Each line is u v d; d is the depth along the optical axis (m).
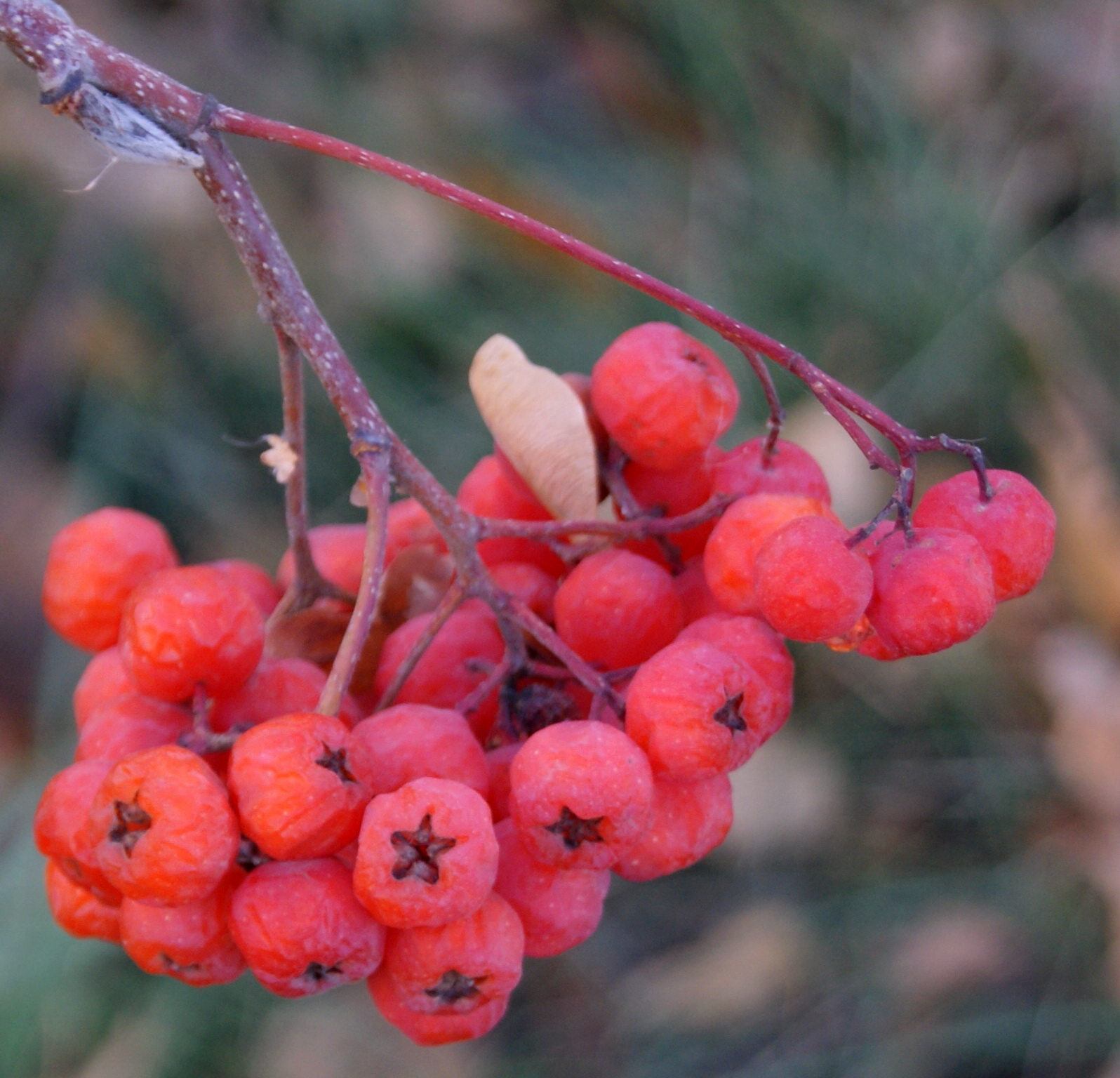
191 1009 0.38
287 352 0.24
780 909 0.43
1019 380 0.47
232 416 0.46
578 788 0.22
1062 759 0.43
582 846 0.22
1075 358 0.47
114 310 0.45
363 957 0.22
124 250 0.45
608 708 0.23
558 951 0.23
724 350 0.47
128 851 0.22
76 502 0.42
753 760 0.44
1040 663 0.44
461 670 0.24
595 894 0.23
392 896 0.22
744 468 0.24
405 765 0.23
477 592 0.23
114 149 0.23
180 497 0.45
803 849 0.44
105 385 0.44
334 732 0.22
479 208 0.23
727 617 0.23
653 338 0.24
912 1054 0.40
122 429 0.44
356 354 0.46
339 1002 0.40
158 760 0.22
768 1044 0.41
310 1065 0.38
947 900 0.42
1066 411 0.46
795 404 0.46
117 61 0.23
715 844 0.23
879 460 0.23
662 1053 0.41
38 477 0.43
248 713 0.23
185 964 0.22
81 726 0.24
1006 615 0.45
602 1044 0.41
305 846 0.22
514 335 0.47
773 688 0.23
